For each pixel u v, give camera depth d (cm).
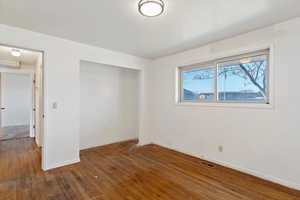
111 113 429
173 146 373
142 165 286
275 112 222
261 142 235
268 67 238
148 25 228
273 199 187
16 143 419
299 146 203
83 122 378
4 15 201
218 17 205
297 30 204
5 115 675
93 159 313
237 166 262
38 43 253
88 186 216
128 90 465
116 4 176
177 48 329
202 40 285
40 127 379
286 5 178
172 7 182
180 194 199
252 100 258
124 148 386
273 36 224
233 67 282
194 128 329
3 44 226
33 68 480
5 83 674
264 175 232
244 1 171
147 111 422
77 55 296
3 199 188
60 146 278
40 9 187
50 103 266
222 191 204
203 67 326
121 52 358
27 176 242
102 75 410
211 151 300
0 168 269
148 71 420
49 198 190
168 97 384
